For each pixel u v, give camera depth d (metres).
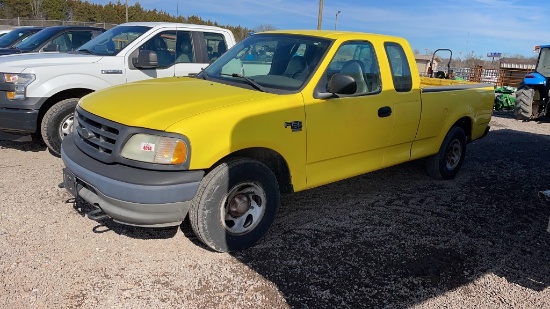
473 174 6.50
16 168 5.50
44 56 6.20
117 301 3.01
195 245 3.83
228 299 3.11
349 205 4.99
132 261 3.51
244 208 3.70
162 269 3.43
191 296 3.12
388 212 4.85
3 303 2.89
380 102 4.59
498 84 19.23
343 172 4.44
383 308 3.14
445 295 3.34
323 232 4.25
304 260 3.70
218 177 3.44
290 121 3.79
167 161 3.24
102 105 3.69
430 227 4.52
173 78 4.74
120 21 58.97
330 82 3.97
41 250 3.57
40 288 3.08
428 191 5.61
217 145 3.36
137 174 3.25
